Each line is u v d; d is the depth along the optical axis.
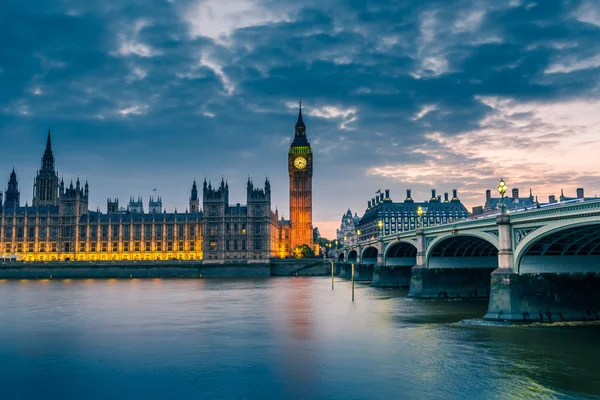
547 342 45.41
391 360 40.34
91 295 101.44
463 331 51.94
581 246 53.66
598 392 31.95
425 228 83.75
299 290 112.38
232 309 74.19
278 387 33.75
